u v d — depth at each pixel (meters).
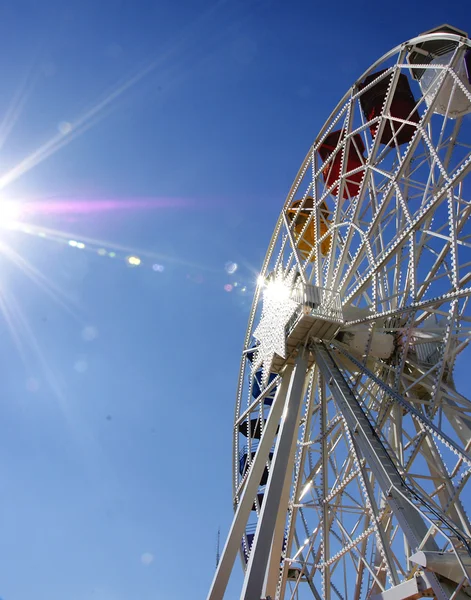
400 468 16.47
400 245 18.95
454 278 16.81
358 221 22.20
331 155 24.94
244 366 30.03
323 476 19.30
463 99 20.23
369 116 24.39
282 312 22.14
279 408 21.50
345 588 19.27
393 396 16.59
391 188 20.31
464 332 18.58
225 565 16.75
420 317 20.34
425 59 22.27
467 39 18.47
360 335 21.17
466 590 10.73
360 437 15.84
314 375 22.05
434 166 19.89
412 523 12.70
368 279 20.27
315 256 24.22
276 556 17.47
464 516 17.14
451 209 16.88
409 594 11.51
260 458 19.78
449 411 19.59
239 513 18.08
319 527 19.78
